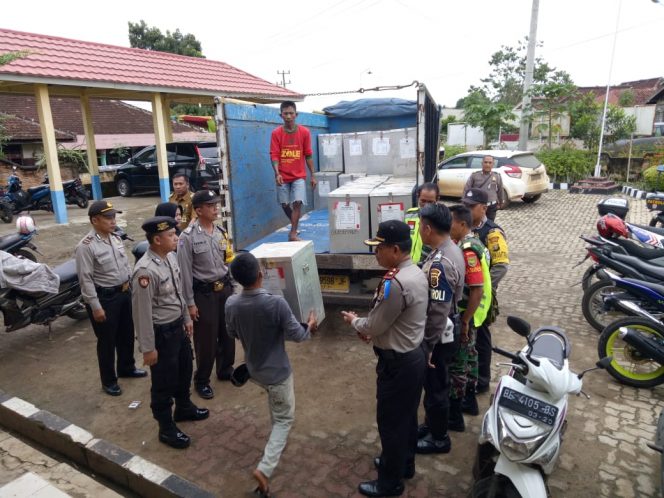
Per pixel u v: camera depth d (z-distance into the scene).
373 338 2.79
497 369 4.46
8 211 12.29
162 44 30.67
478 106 20.05
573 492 2.98
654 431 3.55
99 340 4.14
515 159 12.52
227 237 4.44
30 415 3.75
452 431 3.59
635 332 3.88
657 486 3.01
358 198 4.59
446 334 3.04
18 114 19.36
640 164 17.00
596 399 3.97
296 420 3.77
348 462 3.29
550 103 18.20
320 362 4.68
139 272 3.20
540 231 9.99
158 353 3.36
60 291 5.36
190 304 3.89
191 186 14.85
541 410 2.44
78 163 17.98
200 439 3.59
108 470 3.27
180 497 2.88
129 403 4.13
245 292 2.98
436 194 3.99
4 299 4.89
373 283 4.87
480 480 2.68
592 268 5.36
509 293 6.41
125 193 16.56
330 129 7.45
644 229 5.57
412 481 3.09
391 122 7.21
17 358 5.00
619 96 30.86
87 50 13.28
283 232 5.82
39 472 3.31
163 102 15.96
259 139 5.45
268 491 3.01
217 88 14.87
